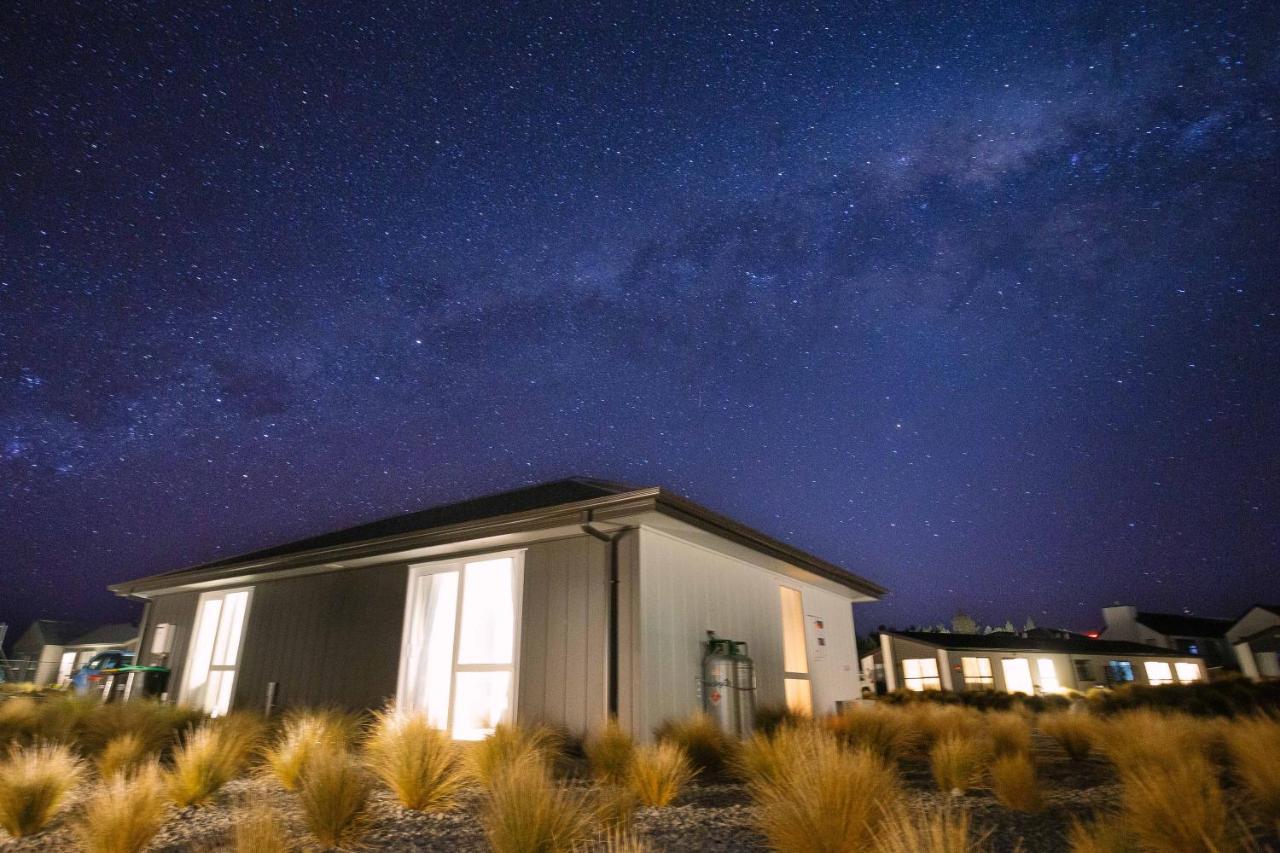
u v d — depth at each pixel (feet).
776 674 31.40
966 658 94.73
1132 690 55.98
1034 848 11.48
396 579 30.66
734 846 11.73
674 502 23.04
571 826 11.12
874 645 110.83
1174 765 14.78
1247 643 107.86
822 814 10.69
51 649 120.16
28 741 20.93
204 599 38.68
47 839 12.84
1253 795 14.47
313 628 32.32
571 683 24.21
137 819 11.70
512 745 17.97
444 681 28.09
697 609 26.91
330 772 12.62
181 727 23.16
